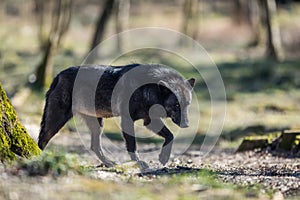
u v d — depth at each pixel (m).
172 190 7.93
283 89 29.66
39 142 11.59
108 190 7.50
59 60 35.91
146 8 57.97
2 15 52.84
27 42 44.44
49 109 11.59
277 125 21.02
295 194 8.62
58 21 29.41
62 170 7.96
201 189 8.10
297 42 40.59
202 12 55.16
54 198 6.89
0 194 6.84
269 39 36.03
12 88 30.05
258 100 27.53
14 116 8.80
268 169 11.48
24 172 7.79
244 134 20.62
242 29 48.44
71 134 19.56
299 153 14.21
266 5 35.81
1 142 8.34
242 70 33.31
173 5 59.84
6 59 37.78
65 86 11.50
